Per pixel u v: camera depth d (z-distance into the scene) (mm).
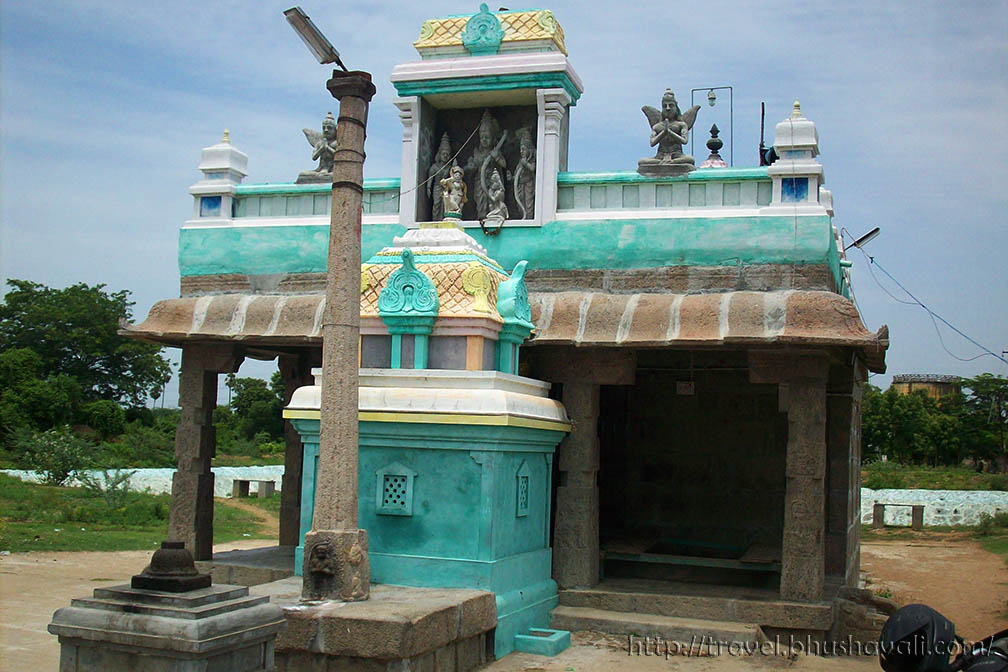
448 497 9258
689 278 11109
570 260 11578
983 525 23250
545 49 12016
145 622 6176
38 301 51156
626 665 9000
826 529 12109
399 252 10320
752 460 13516
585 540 10945
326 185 12516
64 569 14008
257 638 6605
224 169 12875
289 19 8055
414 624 7422
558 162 11953
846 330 10039
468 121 12875
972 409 51781
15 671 8102
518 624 9547
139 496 24234
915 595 14492
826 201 12648
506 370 10070
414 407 9258
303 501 9719
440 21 12453
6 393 40938
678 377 13945
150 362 51688
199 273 12648
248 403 55344
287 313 11727
